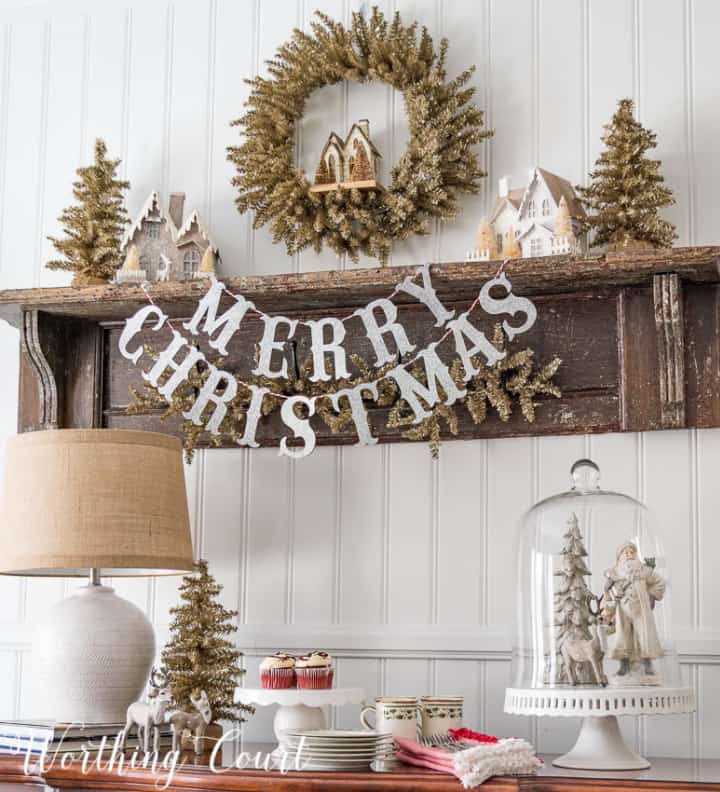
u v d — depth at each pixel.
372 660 2.58
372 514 2.63
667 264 2.31
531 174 2.48
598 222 2.46
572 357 2.53
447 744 2.08
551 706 2.05
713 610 2.41
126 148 2.93
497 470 2.57
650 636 2.10
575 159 2.62
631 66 2.62
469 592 2.55
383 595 2.60
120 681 2.34
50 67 3.02
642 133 2.47
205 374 2.70
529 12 2.69
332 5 2.85
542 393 2.54
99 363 2.82
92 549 2.28
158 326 2.57
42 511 2.31
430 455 2.62
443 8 2.75
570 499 2.25
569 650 2.09
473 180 2.68
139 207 2.90
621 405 2.48
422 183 2.62
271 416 2.70
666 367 2.43
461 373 2.54
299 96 2.78
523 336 2.56
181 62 2.93
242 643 2.66
